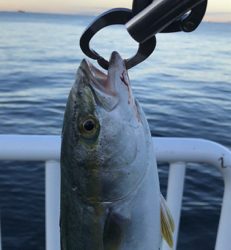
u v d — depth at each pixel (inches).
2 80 160.1
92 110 10.9
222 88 152.5
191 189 53.6
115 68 10.9
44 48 295.9
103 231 10.9
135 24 9.3
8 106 114.8
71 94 11.3
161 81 163.0
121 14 10.2
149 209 11.1
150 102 122.6
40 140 14.7
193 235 43.2
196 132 92.8
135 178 11.0
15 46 307.0
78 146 11.0
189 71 196.7
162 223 11.5
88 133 10.9
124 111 11.0
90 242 11.1
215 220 46.1
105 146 10.9
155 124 97.3
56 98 126.9
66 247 11.4
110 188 10.9
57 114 105.5
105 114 10.9
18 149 14.5
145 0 9.5
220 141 86.9
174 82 161.9
